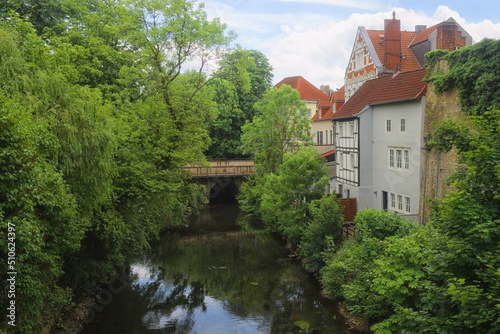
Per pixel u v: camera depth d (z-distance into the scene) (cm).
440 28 2077
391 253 1054
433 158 1800
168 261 2447
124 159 1764
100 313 1641
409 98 1941
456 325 708
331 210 2011
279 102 3198
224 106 4188
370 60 3275
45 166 934
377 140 2353
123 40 2186
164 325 1558
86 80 2061
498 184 789
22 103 988
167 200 1917
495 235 779
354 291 1344
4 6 2088
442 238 857
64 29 2209
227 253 2616
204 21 2139
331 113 4241
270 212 2580
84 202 1258
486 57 1494
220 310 1702
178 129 2002
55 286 1211
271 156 3209
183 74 2512
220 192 4894
